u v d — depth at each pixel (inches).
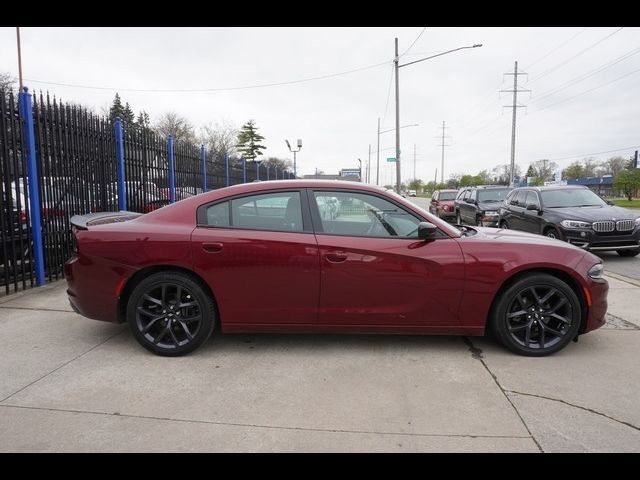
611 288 256.7
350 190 156.8
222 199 157.3
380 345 163.8
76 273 155.6
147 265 150.6
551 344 153.5
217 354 155.6
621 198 2190.0
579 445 102.7
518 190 478.0
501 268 149.7
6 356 152.6
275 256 149.2
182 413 116.3
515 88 1907.0
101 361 149.1
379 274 149.5
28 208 236.7
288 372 141.2
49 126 247.9
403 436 106.4
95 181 287.9
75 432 107.3
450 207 856.9
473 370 142.5
